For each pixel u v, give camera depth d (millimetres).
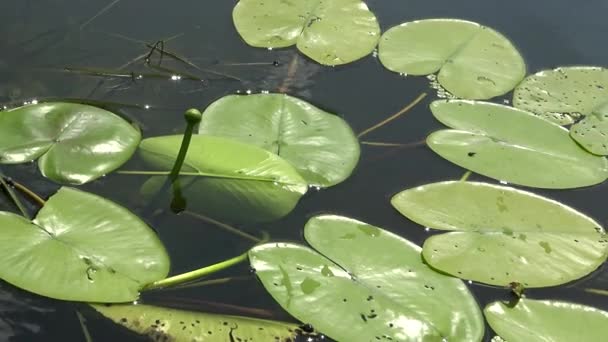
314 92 2629
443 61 2723
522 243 2383
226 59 2670
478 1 2920
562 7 2914
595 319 2299
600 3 2920
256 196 2406
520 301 2314
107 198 2381
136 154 2449
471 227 2400
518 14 2889
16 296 2234
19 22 2686
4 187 2371
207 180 2418
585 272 2357
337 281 2295
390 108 2621
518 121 2604
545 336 2273
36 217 2312
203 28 2734
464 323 2270
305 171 2465
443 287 2311
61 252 2273
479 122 2594
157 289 2268
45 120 2451
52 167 2404
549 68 2746
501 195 2451
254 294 2277
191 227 2359
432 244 2361
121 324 2219
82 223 2314
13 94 2531
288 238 2361
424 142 2561
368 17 2801
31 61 2604
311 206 2416
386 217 2416
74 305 2234
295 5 2793
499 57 2744
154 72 2617
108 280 2256
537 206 2439
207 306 2258
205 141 2473
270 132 2512
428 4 2895
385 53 2730
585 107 2654
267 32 2734
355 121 2586
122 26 2713
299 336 2234
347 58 2709
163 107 2553
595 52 2793
